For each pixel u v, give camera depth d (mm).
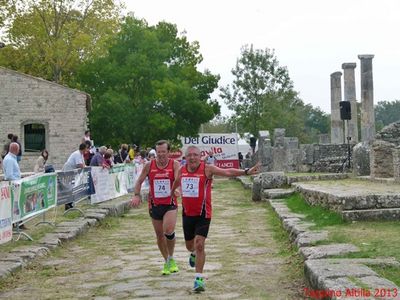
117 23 50688
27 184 13094
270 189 23172
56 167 33594
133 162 27828
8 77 33438
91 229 15844
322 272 7457
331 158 31656
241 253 11672
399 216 12734
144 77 45188
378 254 8695
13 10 48719
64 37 49844
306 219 14219
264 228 15398
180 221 17547
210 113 47062
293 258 10484
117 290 8789
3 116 33344
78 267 10805
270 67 63250
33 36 49719
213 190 31703
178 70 49250
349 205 12992
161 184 9719
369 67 32438
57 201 15883
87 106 35750
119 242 13711
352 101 37062
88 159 24312
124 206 20688
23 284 9523
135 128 44844
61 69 51062
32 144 33688
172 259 9867
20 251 11578
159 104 45875
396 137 24641
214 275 9570
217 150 54594
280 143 35031
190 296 8188
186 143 54000
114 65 45094
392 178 19766
